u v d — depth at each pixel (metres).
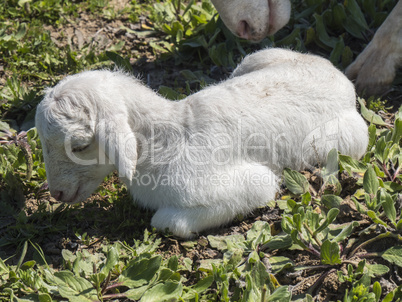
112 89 1.84
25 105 2.14
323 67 2.00
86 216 1.92
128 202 1.93
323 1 2.32
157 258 1.78
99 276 1.77
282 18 2.08
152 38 2.35
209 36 2.29
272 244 1.83
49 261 1.86
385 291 1.76
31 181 1.98
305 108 1.92
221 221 1.88
